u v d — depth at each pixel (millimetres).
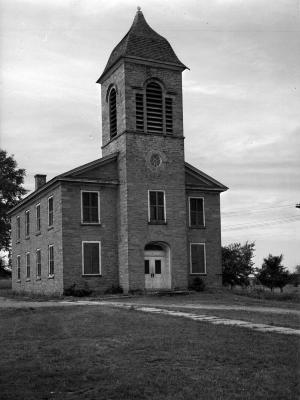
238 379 10250
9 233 64250
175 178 37688
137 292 35219
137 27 38875
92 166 36531
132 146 36500
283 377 10305
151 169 36938
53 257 37469
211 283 39375
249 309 24688
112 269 36500
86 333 16312
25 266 45250
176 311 22406
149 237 36219
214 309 23922
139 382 10141
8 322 20328
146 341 14266
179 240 37250
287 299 35625
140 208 36188
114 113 38969
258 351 12570
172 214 37250
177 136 38125
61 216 35500
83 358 12453
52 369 11430
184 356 12258
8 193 64562
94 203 36562
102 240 36438
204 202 40125
